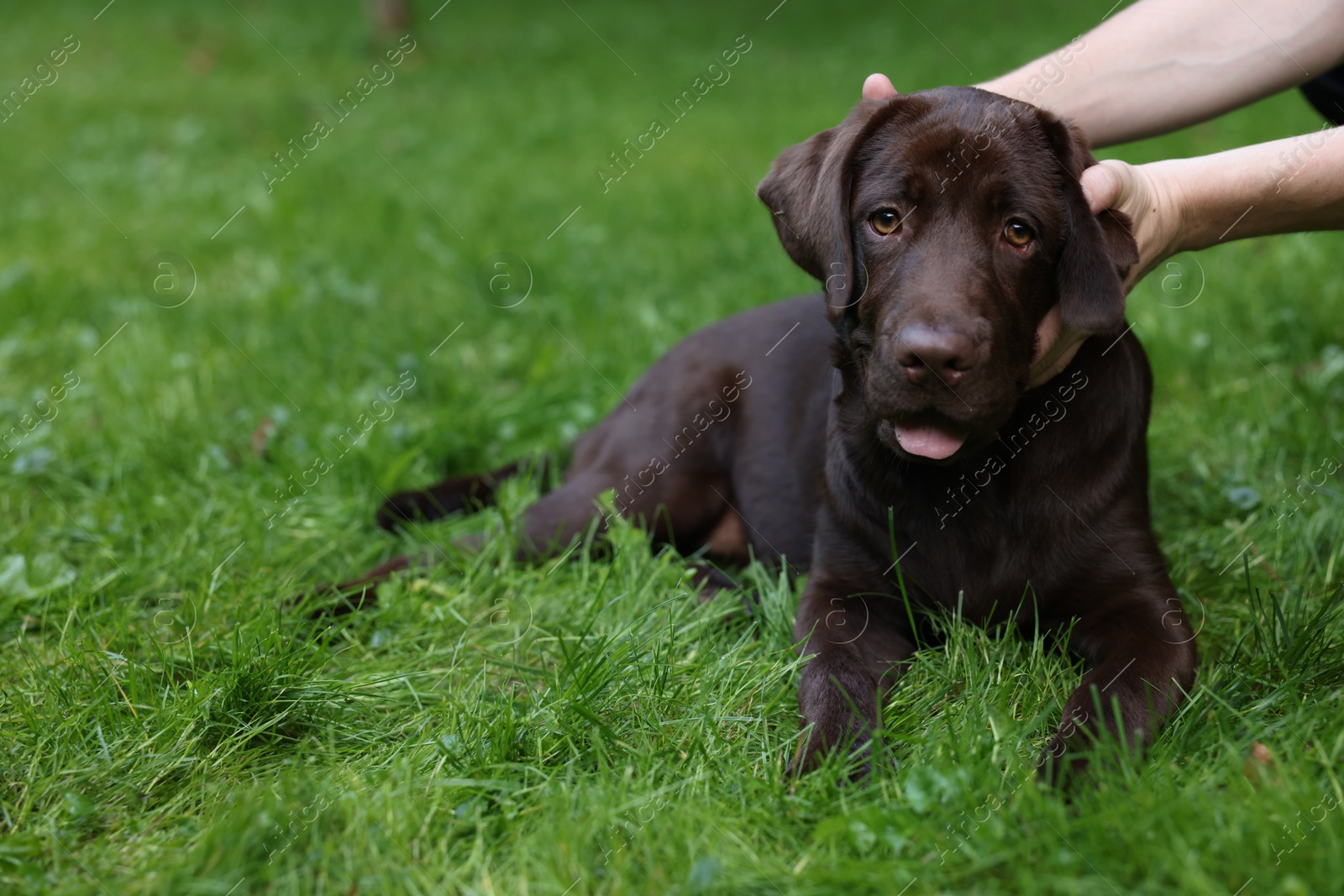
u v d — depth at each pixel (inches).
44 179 141.7
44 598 60.9
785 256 91.7
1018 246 54.8
